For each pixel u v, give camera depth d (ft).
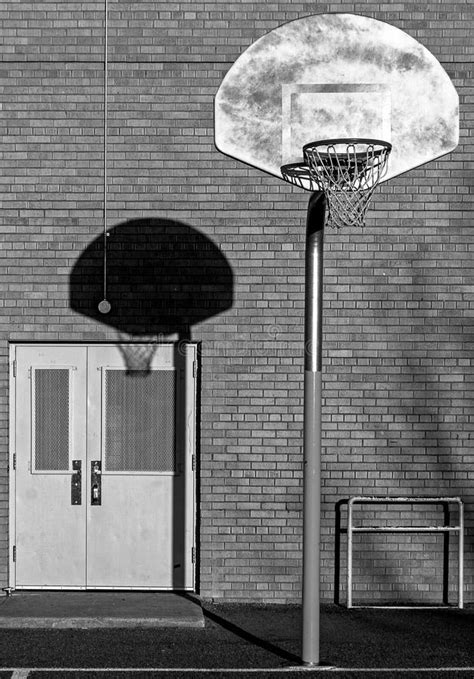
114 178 33.17
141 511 33.32
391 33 33.09
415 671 25.45
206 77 33.14
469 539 32.83
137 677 24.88
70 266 33.17
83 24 33.14
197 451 33.27
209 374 32.96
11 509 33.19
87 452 33.35
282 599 32.68
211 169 33.14
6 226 33.14
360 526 32.73
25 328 33.14
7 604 31.48
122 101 33.14
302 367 32.99
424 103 33.06
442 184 33.04
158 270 33.19
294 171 30.89
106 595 32.78
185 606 31.40
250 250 33.09
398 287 33.04
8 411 33.19
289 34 33.14
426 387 32.94
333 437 32.89
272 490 32.81
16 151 33.17
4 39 33.14
